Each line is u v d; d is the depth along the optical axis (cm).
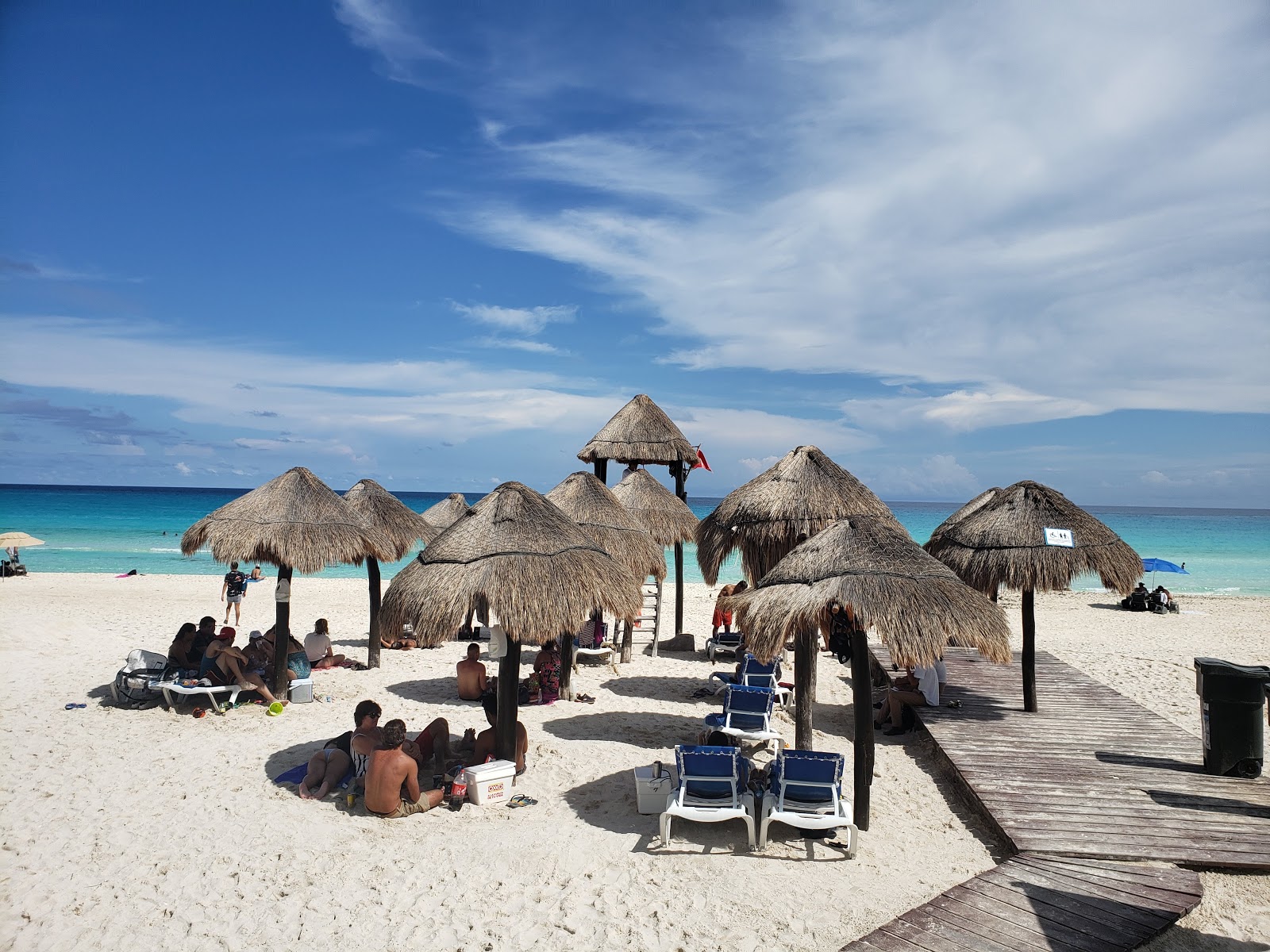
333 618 1856
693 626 1844
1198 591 3388
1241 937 493
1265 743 944
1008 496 1009
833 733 977
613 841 626
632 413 1530
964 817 689
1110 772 756
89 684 1093
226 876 562
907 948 457
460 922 506
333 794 716
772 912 518
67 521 6228
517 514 773
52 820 650
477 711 1017
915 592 621
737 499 957
